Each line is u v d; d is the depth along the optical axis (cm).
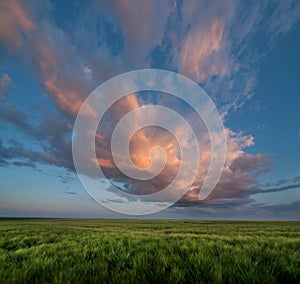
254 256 383
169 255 389
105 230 1195
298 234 936
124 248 471
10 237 775
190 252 421
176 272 277
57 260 373
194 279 269
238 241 596
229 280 253
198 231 1117
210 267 302
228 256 367
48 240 680
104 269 307
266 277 257
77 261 362
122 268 322
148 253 417
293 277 270
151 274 277
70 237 761
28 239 707
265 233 983
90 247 521
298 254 386
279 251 420
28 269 292
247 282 246
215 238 690
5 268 318
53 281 252
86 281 260
